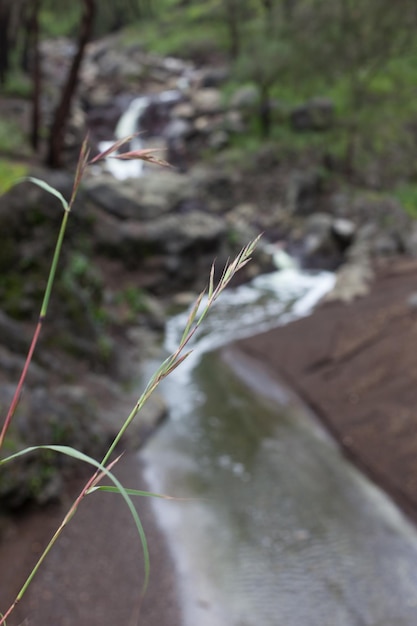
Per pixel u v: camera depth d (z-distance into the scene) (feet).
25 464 21.66
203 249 54.60
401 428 29.50
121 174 68.54
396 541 22.72
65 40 139.64
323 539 22.79
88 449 25.91
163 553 21.31
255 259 58.54
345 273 54.03
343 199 69.97
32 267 31.09
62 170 58.90
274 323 46.96
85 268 36.65
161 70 107.34
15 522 21.26
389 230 62.34
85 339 33.42
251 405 34.50
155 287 51.47
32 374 26.30
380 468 27.40
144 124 87.86
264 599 19.65
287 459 28.76
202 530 22.98
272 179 73.36
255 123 83.30
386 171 77.51
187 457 28.45
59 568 19.76
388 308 41.88
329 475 27.53
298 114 80.94
